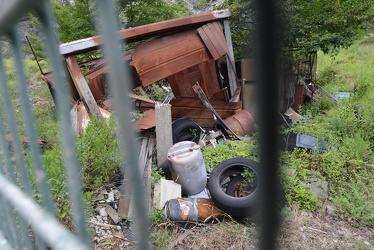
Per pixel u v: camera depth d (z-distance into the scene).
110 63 0.45
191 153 3.87
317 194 3.80
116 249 2.92
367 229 3.34
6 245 0.98
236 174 3.77
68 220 2.03
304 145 4.68
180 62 6.24
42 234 0.70
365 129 5.39
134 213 0.54
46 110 7.88
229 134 5.60
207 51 6.49
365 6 7.27
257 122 0.53
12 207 0.92
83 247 0.65
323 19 7.42
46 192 0.80
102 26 0.45
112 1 0.44
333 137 5.05
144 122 5.13
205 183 3.97
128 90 0.46
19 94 0.77
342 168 4.27
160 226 3.18
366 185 4.07
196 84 6.05
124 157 0.50
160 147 4.57
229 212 3.26
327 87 9.30
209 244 2.94
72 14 10.42
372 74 9.23
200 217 3.27
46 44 0.62
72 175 0.67
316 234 3.16
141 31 5.70
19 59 0.74
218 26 6.48
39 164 0.81
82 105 5.88
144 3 10.86
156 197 3.56
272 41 0.47
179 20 5.98
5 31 0.70
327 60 11.39
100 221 3.27
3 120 0.90
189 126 5.35
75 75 5.47
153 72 6.04
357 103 6.91
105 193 3.66
